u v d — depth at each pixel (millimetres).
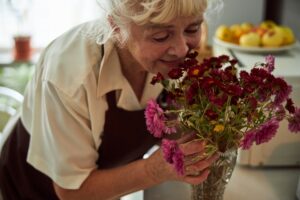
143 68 938
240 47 1456
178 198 1033
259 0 1982
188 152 757
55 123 911
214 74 747
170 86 802
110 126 995
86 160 930
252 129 754
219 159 823
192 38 814
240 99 729
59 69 914
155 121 723
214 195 884
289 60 1323
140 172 875
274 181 1118
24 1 2438
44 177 1116
